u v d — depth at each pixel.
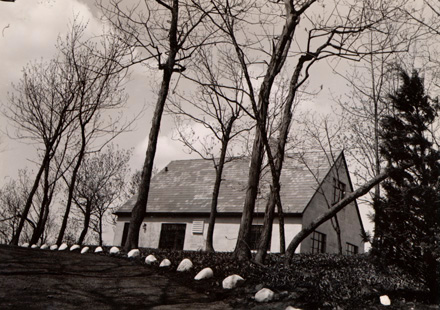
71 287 6.66
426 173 6.79
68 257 9.28
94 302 6.00
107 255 10.56
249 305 6.27
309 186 24.66
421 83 7.31
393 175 7.04
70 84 19.81
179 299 6.55
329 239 24.66
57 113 20.47
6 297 5.71
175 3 13.75
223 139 19.31
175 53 13.55
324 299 6.55
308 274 8.41
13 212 39.22
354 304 6.38
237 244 9.61
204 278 7.79
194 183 29.17
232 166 29.39
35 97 20.39
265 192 23.70
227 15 9.42
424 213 6.56
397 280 8.59
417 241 6.67
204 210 25.81
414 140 6.91
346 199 8.79
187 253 11.66
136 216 12.00
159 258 9.87
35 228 19.81
